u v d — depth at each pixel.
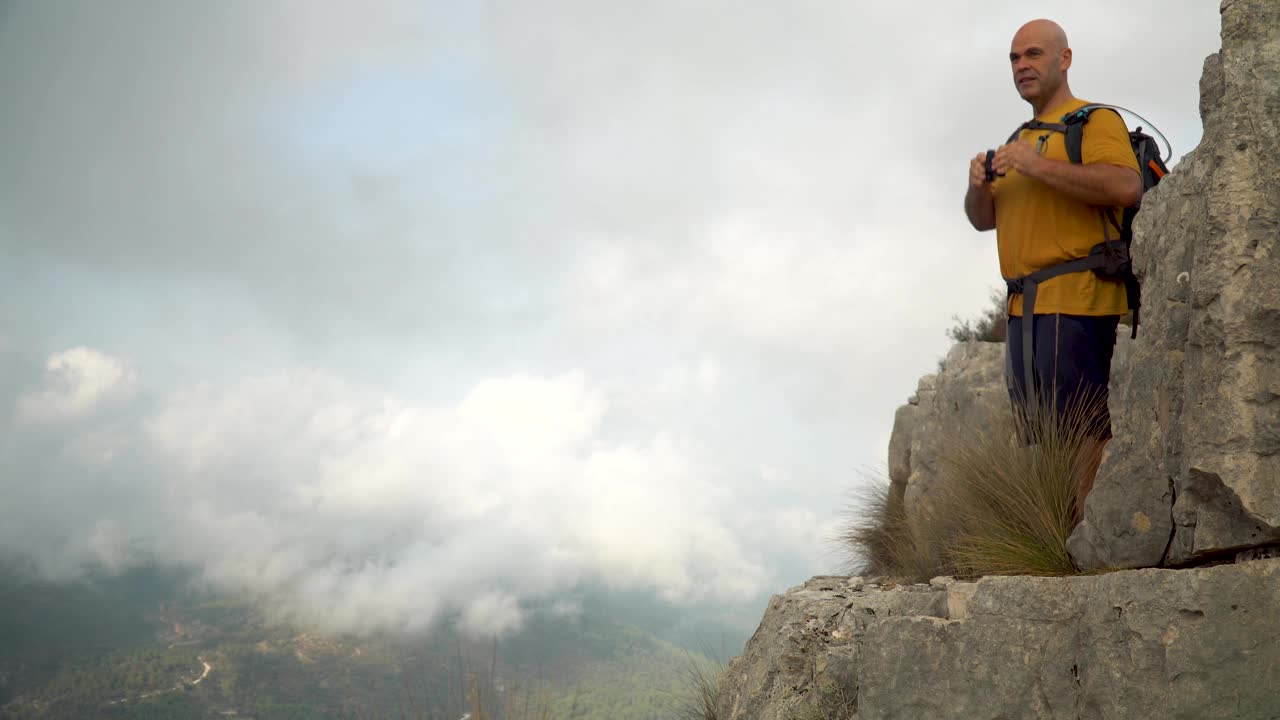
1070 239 3.35
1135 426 2.65
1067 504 3.28
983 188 3.84
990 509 3.68
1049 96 3.75
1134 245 2.82
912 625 2.77
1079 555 2.90
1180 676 2.08
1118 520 2.65
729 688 4.24
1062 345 3.34
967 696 2.57
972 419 5.34
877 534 5.85
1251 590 2.03
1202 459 2.20
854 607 3.78
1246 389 2.12
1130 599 2.22
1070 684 2.34
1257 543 2.14
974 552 3.55
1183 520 2.33
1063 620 2.40
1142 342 2.66
